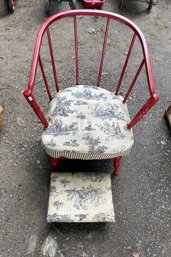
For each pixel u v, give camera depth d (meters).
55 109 1.30
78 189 1.37
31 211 1.38
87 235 1.33
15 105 1.77
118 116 1.30
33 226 1.34
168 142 1.69
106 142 1.22
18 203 1.40
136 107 1.84
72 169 1.53
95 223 1.37
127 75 2.02
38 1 2.54
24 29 2.28
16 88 1.86
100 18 2.45
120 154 1.24
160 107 1.86
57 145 1.20
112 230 1.35
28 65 2.01
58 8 2.51
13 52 2.09
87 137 1.22
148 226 1.38
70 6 2.47
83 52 2.15
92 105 1.31
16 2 2.52
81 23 2.39
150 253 1.31
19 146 1.59
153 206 1.44
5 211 1.37
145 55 1.16
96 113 1.29
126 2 2.66
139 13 2.57
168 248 1.33
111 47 2.22
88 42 2.24
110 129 1.25
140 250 1.31
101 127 1.25
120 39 2.29
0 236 1.30
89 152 1.20
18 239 1.30
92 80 1.97
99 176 1.42
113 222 1.37
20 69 1.98
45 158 1.56
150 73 1.12
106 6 2.59
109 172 1.54
